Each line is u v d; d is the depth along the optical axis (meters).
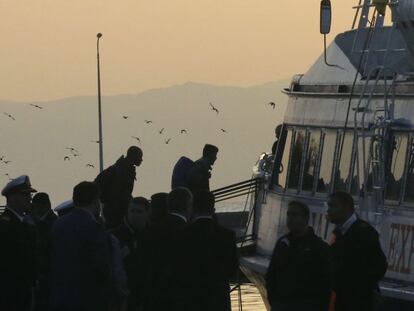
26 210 25.31
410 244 28.09
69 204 29.42
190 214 25.44
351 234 24.03
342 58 32.12
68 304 24.44
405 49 29.56
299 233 23.81
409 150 28.39
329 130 32.12
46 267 26.05
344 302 24.16
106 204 35.31
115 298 24.84
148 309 25.08
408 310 27.44
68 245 24.45
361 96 29.17
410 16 28.95
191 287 24.47
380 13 30.62
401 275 28.36
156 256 24.75
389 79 29.73
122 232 27.08
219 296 24.50
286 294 23.75
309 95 33.28
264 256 35.56
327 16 31.94
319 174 32.47
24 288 25.16
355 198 30.50
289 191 34.03
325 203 31.97
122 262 25.02
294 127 34.19
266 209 35.62
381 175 28.88
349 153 31.00
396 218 28.58
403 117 28.83
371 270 23.92
